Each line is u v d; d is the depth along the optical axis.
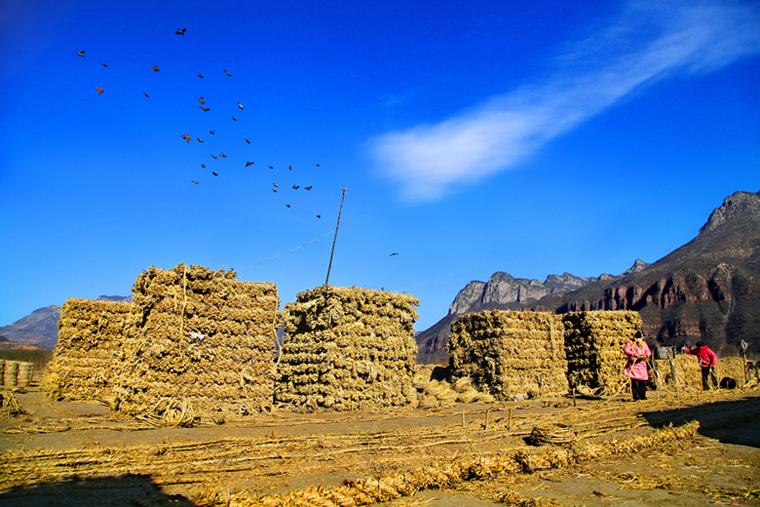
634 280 153.25
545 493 8.81
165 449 10.13
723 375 29.58
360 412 17.20
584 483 9.45
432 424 14.48
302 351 18.69
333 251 19.25
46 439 10.82
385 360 19.05
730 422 15.60
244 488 8.18
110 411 15.04
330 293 18.33
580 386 23.38
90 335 19.91
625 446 11.90
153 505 7.05
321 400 17.52
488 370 22.16
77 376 19.44
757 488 9.06
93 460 9.15
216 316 15.84
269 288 16.64
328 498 7.76
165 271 15.41
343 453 10.54
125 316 20.41
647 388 25.58
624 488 9.12
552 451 10.80
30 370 23.98
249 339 16.12
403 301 19.89
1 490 7.50
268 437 11.70
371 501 8.13
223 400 15.55
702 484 9.34
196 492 7.82
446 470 9.34
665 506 8.12
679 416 16.28
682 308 133.00
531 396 22.14
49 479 8.05
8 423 12.38
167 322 15.20
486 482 9.48
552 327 23.84
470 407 18.80
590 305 155.62
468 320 23.66
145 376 14.77
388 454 10.62
